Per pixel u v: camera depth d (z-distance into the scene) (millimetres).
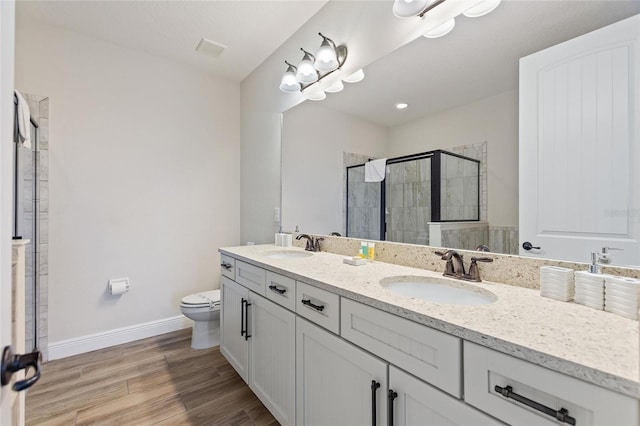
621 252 907
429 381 805
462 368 737
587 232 976
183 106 2809
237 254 1910
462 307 869
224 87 3070
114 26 2240
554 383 595
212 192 2982
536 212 1101
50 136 2178
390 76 1615
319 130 2111
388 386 913
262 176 2793
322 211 2102
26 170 2045
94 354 2279
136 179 2561
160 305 2684
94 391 1806
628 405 513
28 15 2090
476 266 1218
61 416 1585
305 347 1277
